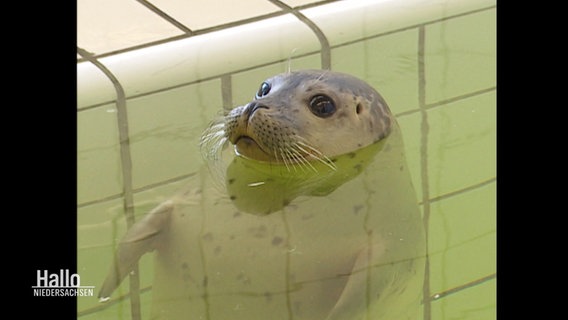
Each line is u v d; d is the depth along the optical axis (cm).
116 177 158
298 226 148
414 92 174
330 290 143
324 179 156
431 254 150
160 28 188
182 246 147
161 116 168
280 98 157
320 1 195
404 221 151
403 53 183
